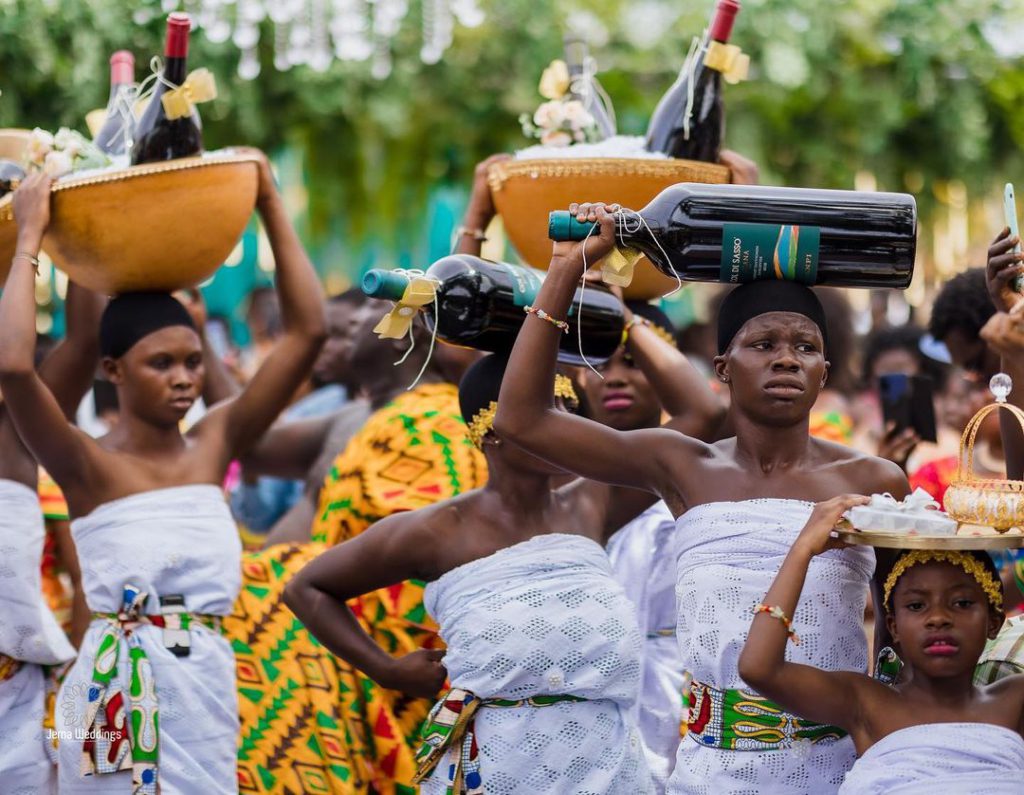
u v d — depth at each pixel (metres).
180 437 5.71
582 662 4.52
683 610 4.32
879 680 4.21
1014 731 3.93
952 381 7.15
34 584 5.78
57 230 5.33
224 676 5.49
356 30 10.29
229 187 5.39
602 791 4.50
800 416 4.25
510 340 4.71
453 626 4.61
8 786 5.68
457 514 4.74
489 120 10.89
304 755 5.90
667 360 5.12
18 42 9.52
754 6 10.41
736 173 5.41
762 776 4.16
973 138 10.94
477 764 4.52
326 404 8.57
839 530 3.94
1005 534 3.78
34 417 5.29
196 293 6.82
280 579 6.15
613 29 10.66
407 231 11.69
